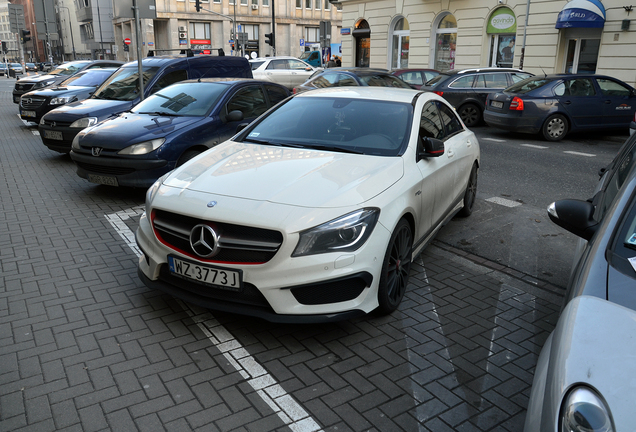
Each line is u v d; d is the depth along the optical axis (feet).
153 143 20.85
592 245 7.31
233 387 9.59
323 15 198.70
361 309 10.87
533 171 29.01
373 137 13.91
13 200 21.77
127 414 8.80
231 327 11.71
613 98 40.60
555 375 5.55
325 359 10.55
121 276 14.29
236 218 10.40
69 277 14.21
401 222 12.07
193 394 9.36
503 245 17.40
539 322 12.32
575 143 39.50
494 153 34.63
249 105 24.95
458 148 17.15
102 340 11.08
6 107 63.77
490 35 66.23
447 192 15.97
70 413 8.80
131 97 29.68
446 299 13.42
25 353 10.55
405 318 12.34
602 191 10.63
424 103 15.90
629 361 5.30
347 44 92.12
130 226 18.49
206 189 11.50
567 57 57.72
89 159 21.16
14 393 9.30
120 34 212.23
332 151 13.48
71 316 12.08
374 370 10.20
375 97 15.65
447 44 73.36
